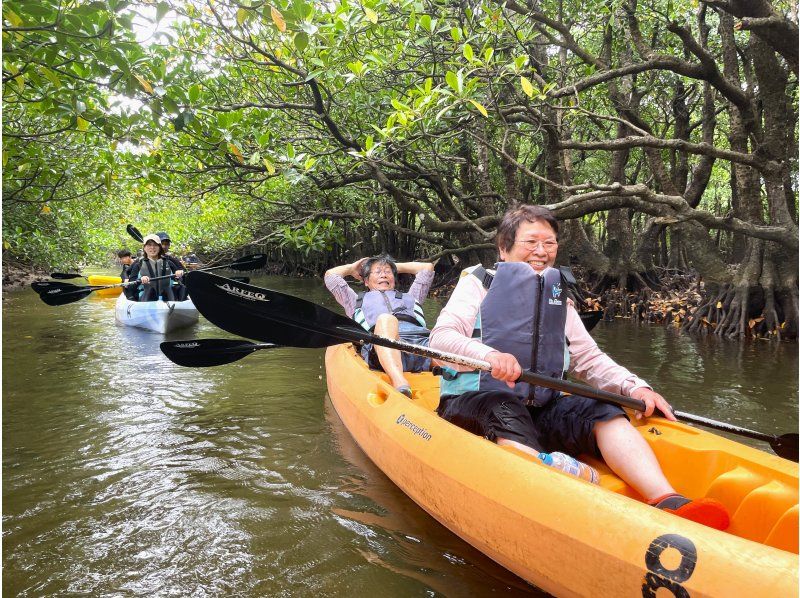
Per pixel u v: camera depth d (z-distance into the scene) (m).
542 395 2.49
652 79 9.17
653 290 10.16
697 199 8.71
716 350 6.48
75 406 4.15
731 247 12.79
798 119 8.96
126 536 2.38
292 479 2.92
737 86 7.55
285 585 2.04
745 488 2.03
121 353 6.08
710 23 9.67
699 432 2.32
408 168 7.97
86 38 3.10
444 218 10.02
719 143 13.30
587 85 6.34
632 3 6.77
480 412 2.37
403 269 4.53
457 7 5.73
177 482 2.89
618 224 10.42
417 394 3.43
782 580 1.40
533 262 2.46
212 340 3.61
